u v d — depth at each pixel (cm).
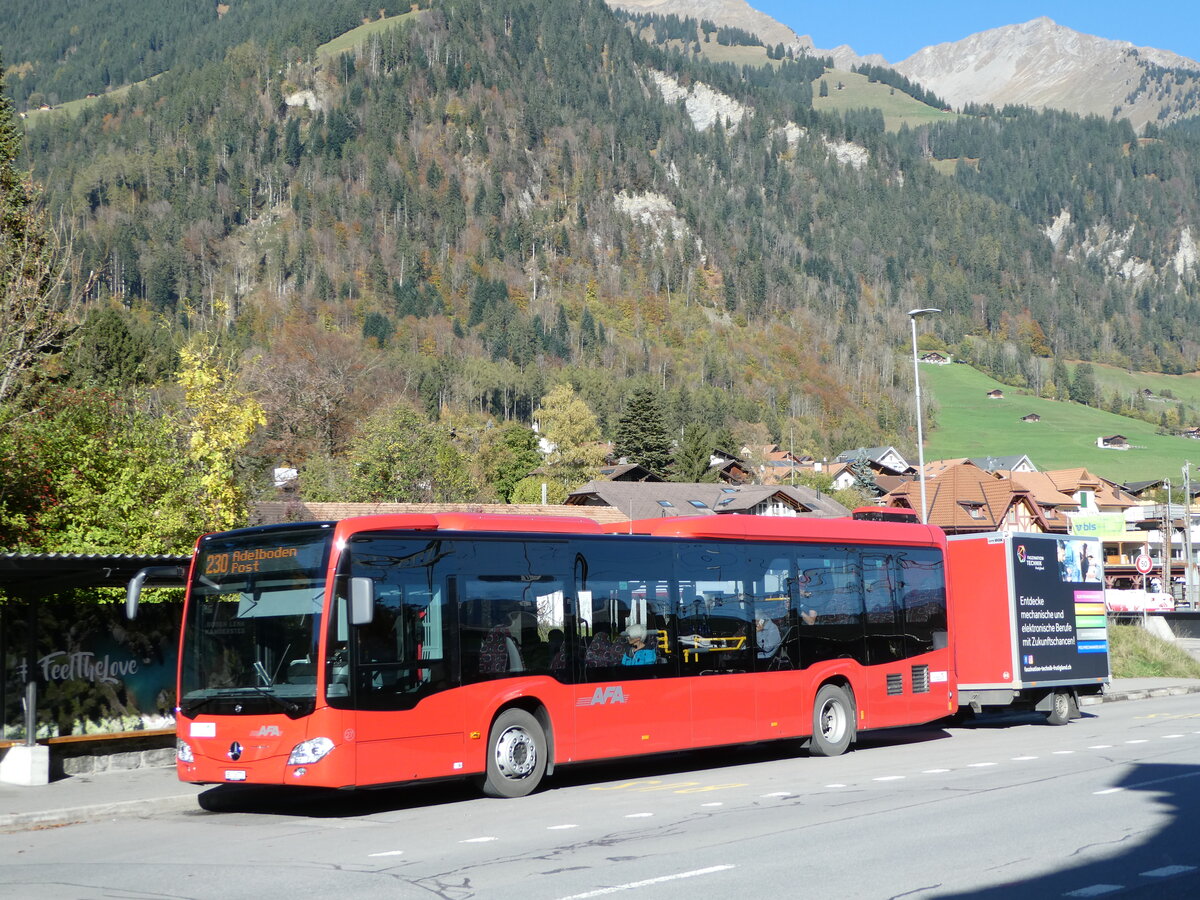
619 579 1536
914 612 1955
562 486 10712
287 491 6638
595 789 1489
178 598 1773
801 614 1769
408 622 1316
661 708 1552
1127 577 10825
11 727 1606
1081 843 1023
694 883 874
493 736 1389
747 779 1537
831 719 1802
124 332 7675
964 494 9950
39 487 1944
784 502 10075
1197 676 3572
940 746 1950
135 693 1720
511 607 1416
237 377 2555
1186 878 880
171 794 1419
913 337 3553
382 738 1270
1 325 2228
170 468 2095
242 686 1291
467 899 834
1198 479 17200
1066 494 13125
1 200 2494
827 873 905
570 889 860
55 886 928
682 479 13025
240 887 902
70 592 1672
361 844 1103
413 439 6631
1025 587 2214
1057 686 2262
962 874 898
